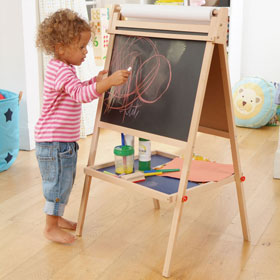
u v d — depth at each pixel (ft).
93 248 6.28
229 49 13.83
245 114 12.57
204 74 5.32
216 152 10.52
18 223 6.99
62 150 6.16
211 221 7.06
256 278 5.55
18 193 8.11
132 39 6.20
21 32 10.01
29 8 10.12
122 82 5.77
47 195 6.28
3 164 9.11
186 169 5.44
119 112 6.25
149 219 7.14
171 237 5.57
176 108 5.60
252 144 11.13
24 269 5.77
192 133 5.39
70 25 5.94
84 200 6.53
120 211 7.41
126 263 5.91
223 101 6.02
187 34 5.57
